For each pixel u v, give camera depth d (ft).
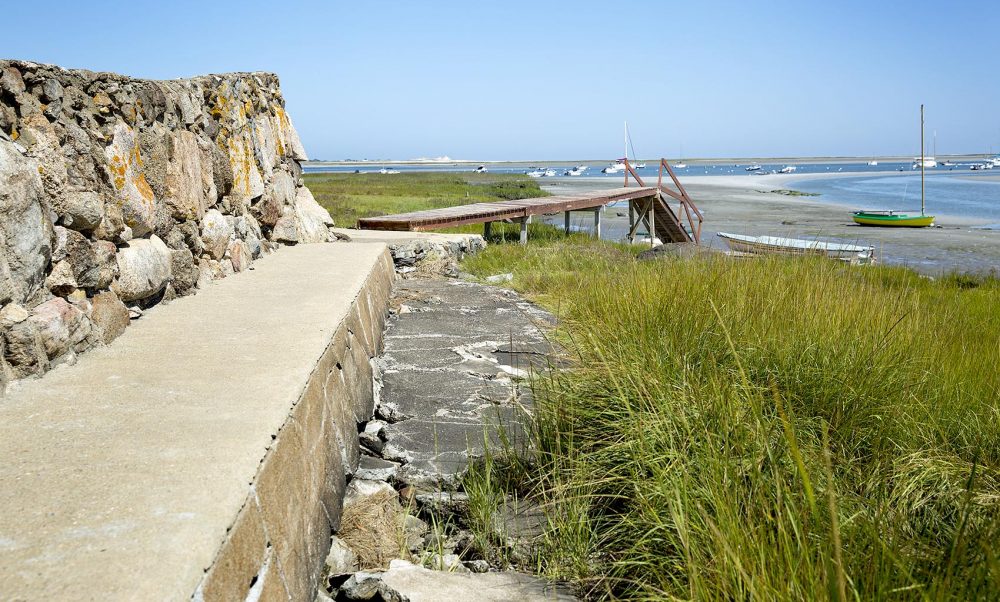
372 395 15.84
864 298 19.15
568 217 60.54
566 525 10.72
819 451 11.57
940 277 48.44
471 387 16.71
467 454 13.17
